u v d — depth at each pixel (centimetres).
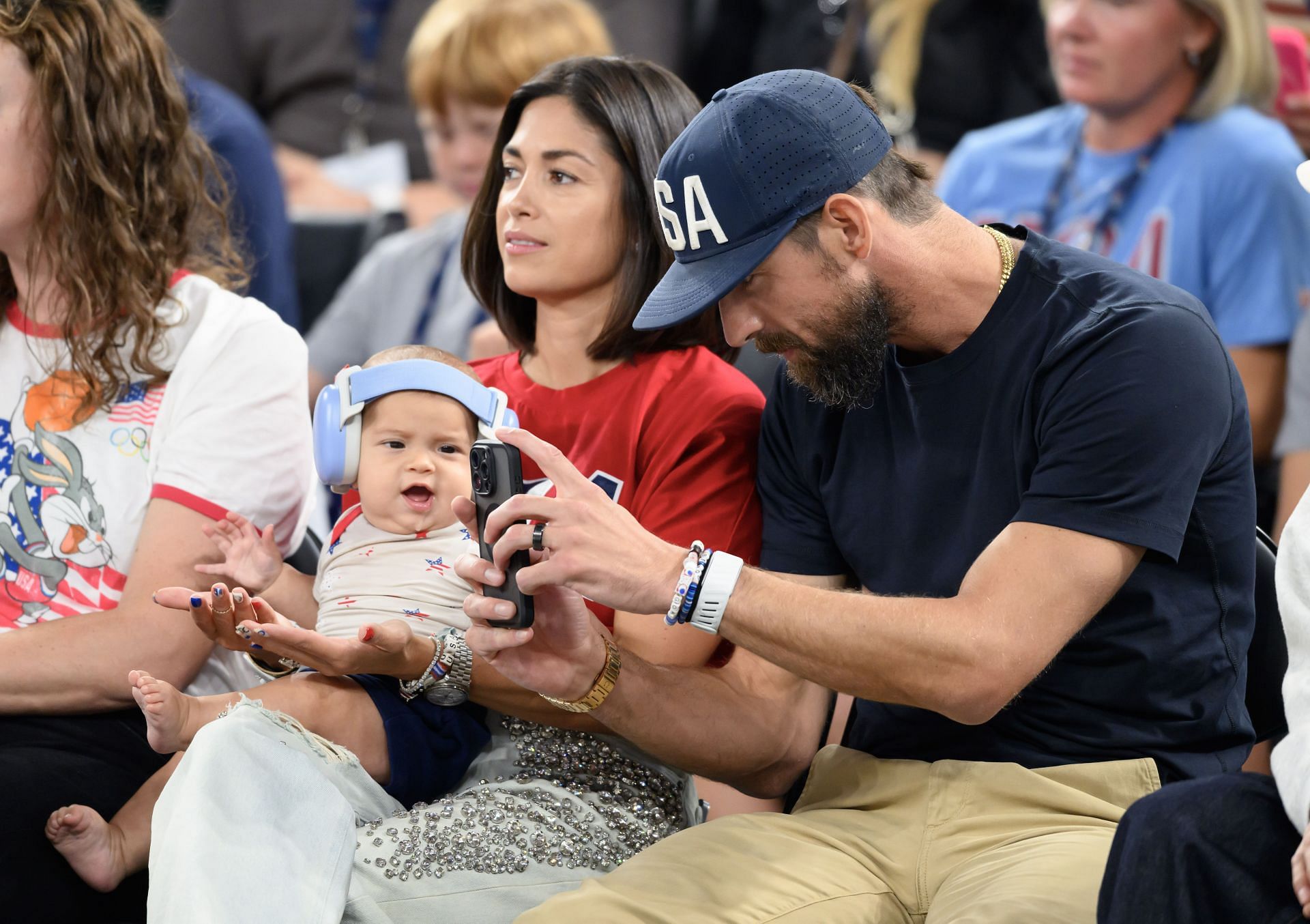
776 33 1992
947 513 875
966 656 776
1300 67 1572
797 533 936
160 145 1022
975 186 1578
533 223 964
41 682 919
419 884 835
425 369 919
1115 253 1461
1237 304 1407
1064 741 854
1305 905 684
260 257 1527
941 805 862
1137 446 794
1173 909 702
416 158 2128
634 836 893
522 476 882
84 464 986
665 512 931
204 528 930
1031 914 749
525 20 1515
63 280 989
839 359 851
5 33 966
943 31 1833
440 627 904
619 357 987
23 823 882
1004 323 852
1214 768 848
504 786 889
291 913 776
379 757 889
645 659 901
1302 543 771
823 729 976
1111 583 793
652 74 987
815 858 849
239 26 2114
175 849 773
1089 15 1434
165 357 996
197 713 854
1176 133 1450
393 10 2134
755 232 827
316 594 945
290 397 1001
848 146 835
